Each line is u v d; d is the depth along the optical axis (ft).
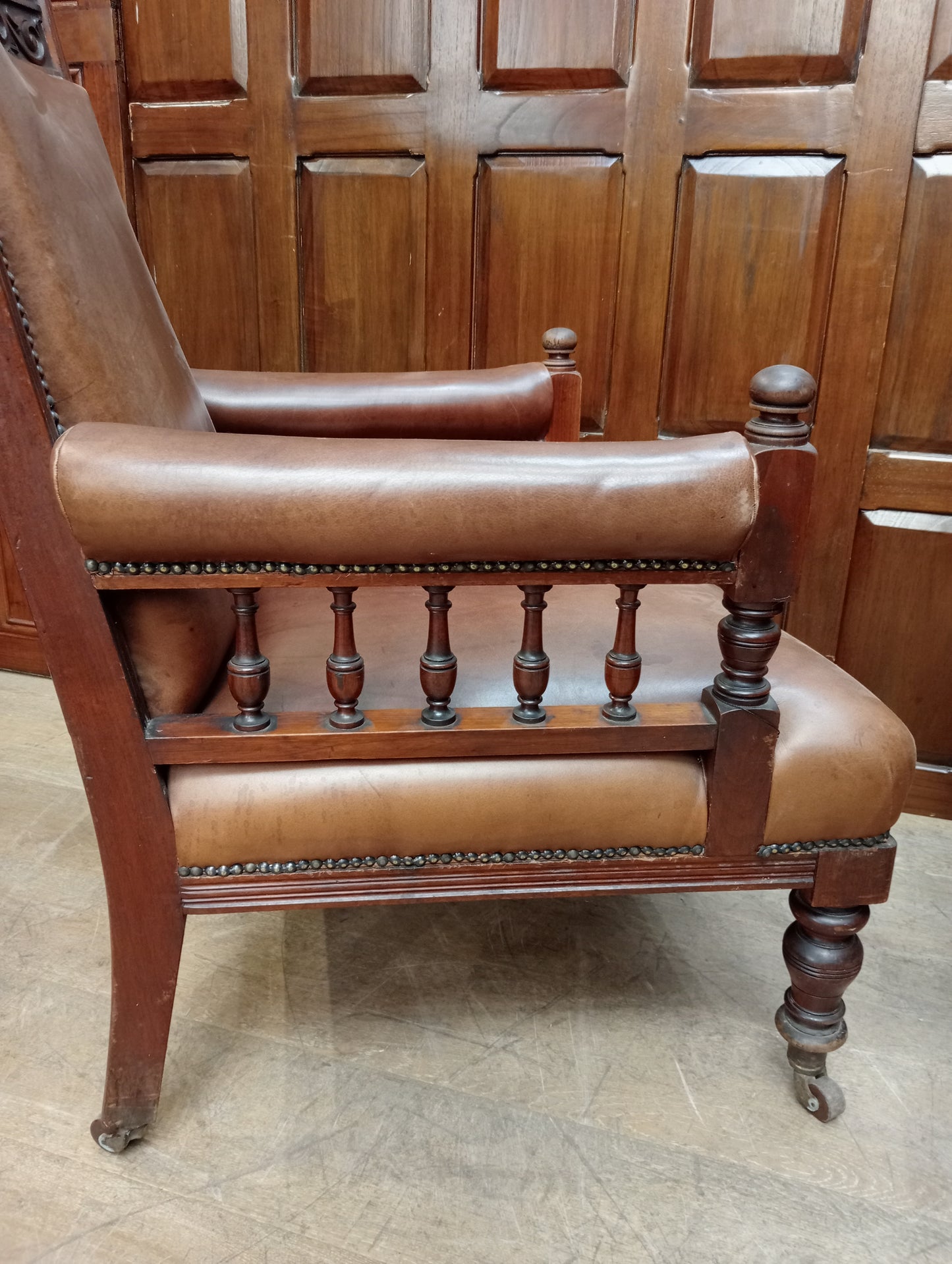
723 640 2.49
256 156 5.07
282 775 2.49
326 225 5.10
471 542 2.21
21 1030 3.38
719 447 2.23
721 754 2.54
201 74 5.00
